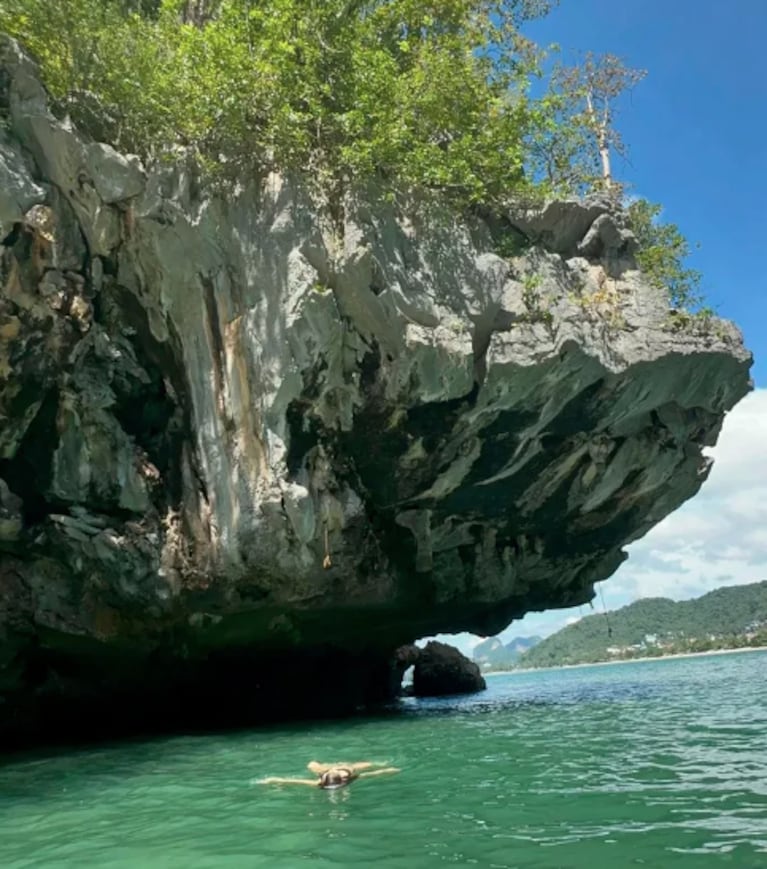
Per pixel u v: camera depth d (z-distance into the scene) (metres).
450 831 6.49
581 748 10.74
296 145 14.80
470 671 31.98
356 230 14.48
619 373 15.59
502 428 15.91
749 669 36.09
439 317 14.76
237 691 19.08
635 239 17.58
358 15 16.89
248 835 6.73
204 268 14.19
